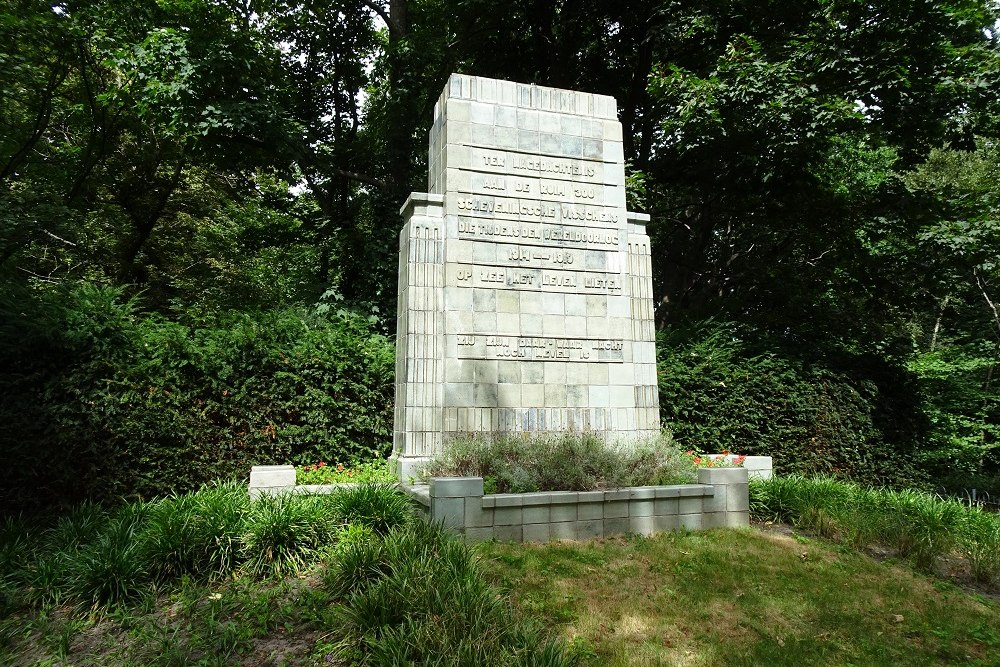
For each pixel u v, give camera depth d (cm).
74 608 578
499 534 733
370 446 1141
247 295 2308
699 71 1792
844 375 1330
